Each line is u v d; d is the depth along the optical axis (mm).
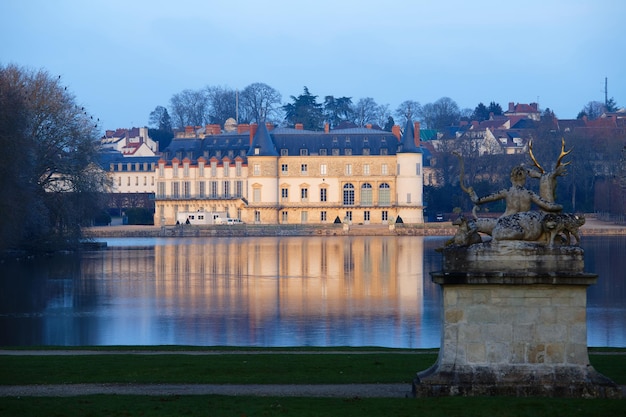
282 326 72438
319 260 139000
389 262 134250
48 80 142375
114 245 180125
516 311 33938
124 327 72000
